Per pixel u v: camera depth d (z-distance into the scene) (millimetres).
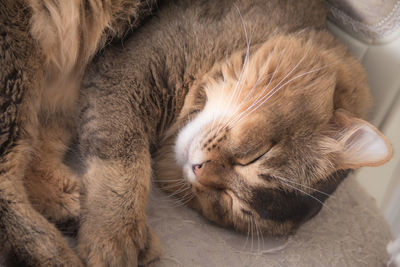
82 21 658
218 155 652
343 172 674
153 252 621
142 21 686
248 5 684
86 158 638
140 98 651
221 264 634
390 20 702
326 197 672
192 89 670
